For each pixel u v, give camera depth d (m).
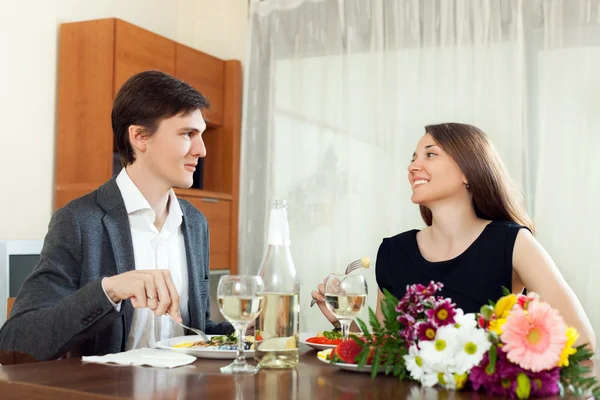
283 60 4.20
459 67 3.80
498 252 1.65
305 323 4.01
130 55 3.48
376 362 1.08
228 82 4.28
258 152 4.23
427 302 1.06
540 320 0.98
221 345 1.42
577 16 3.57
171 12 4.44
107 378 1.10
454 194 1.71
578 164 3.53
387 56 3.96
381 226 3.92
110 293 1.30
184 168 1.72
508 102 3.69
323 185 4.06
